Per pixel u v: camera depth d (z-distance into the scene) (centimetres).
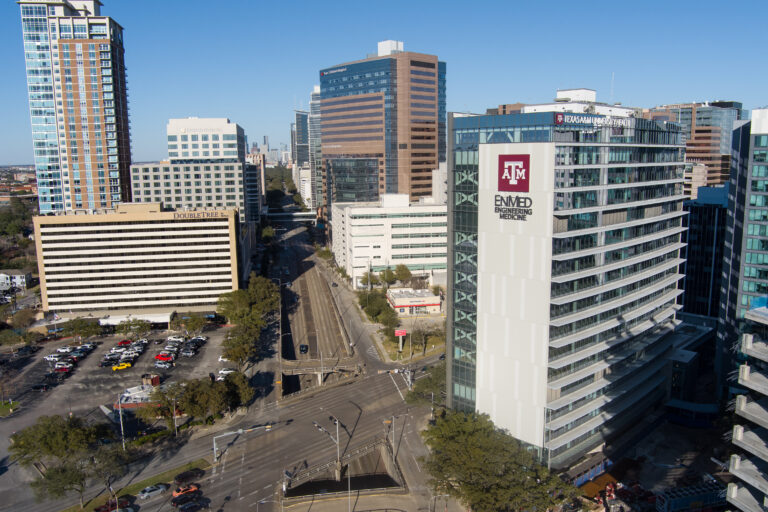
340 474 11338
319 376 15950
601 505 10019
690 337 15488
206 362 17362
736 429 6650
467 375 11731
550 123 9869
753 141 12362
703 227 17900
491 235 10794
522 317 10569
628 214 11938
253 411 14038
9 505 10262
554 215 9956
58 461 11400
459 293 11600
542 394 10506
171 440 12600
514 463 9869
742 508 6488
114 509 10025
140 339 19600
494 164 10556
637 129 11881
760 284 12512
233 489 10688
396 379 15938
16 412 14000
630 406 12594
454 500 10381
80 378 16175
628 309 12319
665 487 10669
